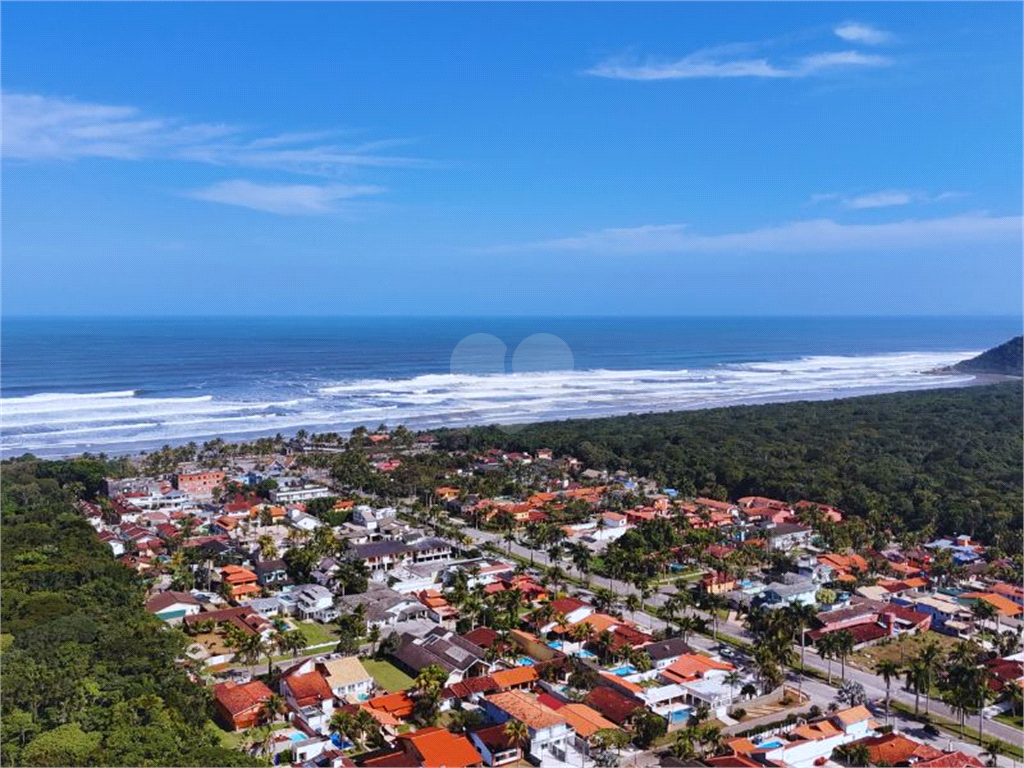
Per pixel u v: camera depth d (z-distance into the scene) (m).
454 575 142.25
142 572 144.25
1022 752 89.69
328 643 117.88
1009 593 139.50
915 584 146.00
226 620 121.69
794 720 95.00
